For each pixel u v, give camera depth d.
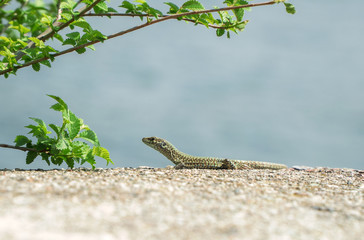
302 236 5.88
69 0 10.93
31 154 12.45
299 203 8.08
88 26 10.90
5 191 7.30
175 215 6.50
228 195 8.32
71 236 5.22
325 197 8.97
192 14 10.96
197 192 8.43
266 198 8.29
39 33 11.59
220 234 5.71
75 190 7.80
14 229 5.31
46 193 7.37
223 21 12.02
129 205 6.92
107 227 5.68
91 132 12.35
